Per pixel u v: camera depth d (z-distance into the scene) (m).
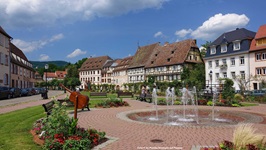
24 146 7.29
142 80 75.62
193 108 19.70
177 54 65.06
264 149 5.66
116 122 12.03
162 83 54.03
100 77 105.56
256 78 43.66
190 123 12.20
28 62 70.94
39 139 7.89
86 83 92.81
